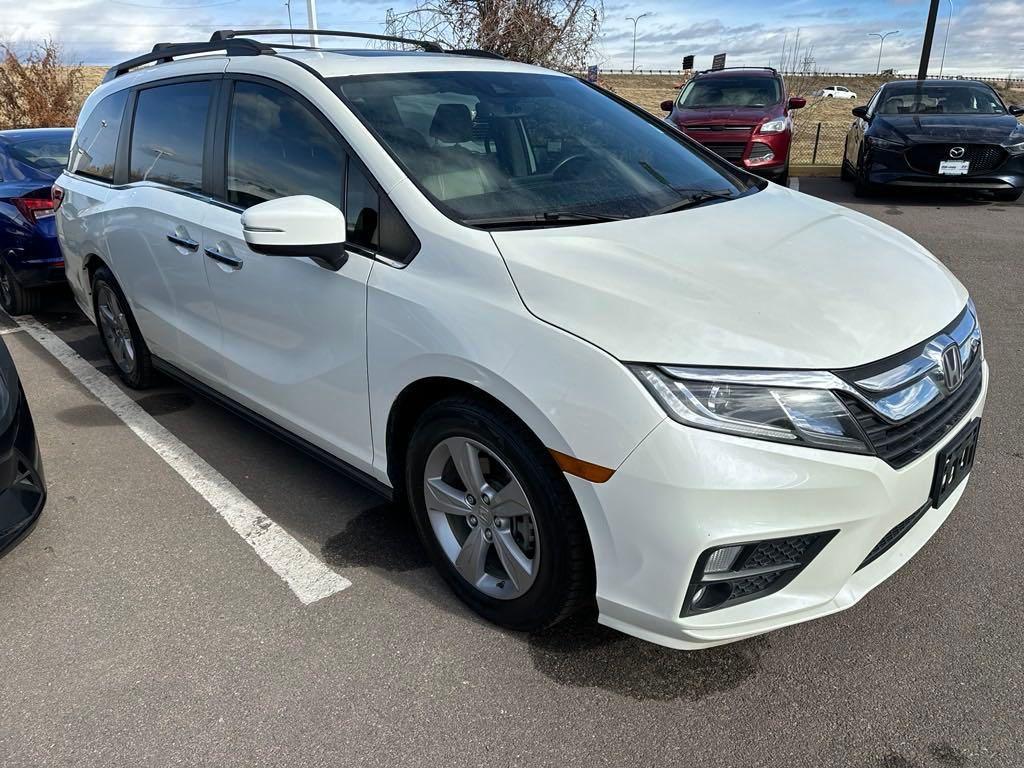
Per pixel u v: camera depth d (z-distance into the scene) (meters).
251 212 2.35
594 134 3.12
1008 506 3.08
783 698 2.18
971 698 2.15
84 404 4.35
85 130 4.47
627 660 2.33
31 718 2.15
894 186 9.42
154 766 1.99
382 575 2.75
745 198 2.97
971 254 7.05
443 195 2.48
